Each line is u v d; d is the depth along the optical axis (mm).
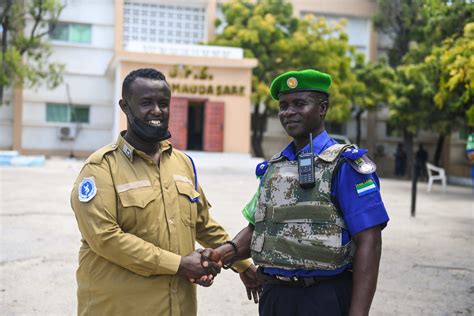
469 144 7582
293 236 2271
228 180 14453
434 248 6773
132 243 2326
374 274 2186
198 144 25234
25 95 23875
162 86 2459
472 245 7008
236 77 20609
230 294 4652
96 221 2342
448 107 17766
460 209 11094
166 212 2482
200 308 4270
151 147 2525
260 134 23578
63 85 24344
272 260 2318
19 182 12320
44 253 5789
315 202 2252
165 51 19984
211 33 24906
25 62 23703
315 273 2270
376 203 2217
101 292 2439
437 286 5051
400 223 8773
